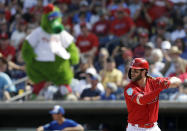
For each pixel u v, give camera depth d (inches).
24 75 1539.1
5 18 2011.6
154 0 1796.3
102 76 1445.6
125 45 1615.4
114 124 1528.1
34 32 1327.5
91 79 1370.6
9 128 1533.0
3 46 1673.2
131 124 730.8
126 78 1423.5
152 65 1338.6
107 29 1749.5
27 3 2071.9
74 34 1798.7
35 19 1935.3
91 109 1368.1
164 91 1360.7
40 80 1336.1
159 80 692.1
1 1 2084.2
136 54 1572.3
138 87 701.3
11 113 1488.7
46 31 1321.4
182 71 1380.4
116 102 1342.3
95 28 1766.7
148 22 1784.0
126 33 1691.7
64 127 1279.5
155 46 1658.5
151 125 721.0
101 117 1530.5
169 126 1507.1
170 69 1407.5
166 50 1487.5
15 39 1840.6
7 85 1402.6
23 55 1318.9
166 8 1798.7
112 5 1859.0
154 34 1727.4
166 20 1774.1
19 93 1417.3
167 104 1326.3
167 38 1707.7
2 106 1364.4
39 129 1290.6
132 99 689.0
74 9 1973.4
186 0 1818.4
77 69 1568.7
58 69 1325.0
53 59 1315.2
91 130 1529.3
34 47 1321.4
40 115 1526.8
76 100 1364.4
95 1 1898.4
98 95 1379.2
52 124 1288.1
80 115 1531.7
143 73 700.0
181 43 1598.2
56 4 1988.2
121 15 1701.5
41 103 1352.1
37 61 1320.1
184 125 1502.2
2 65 1470.2
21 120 1534.2
